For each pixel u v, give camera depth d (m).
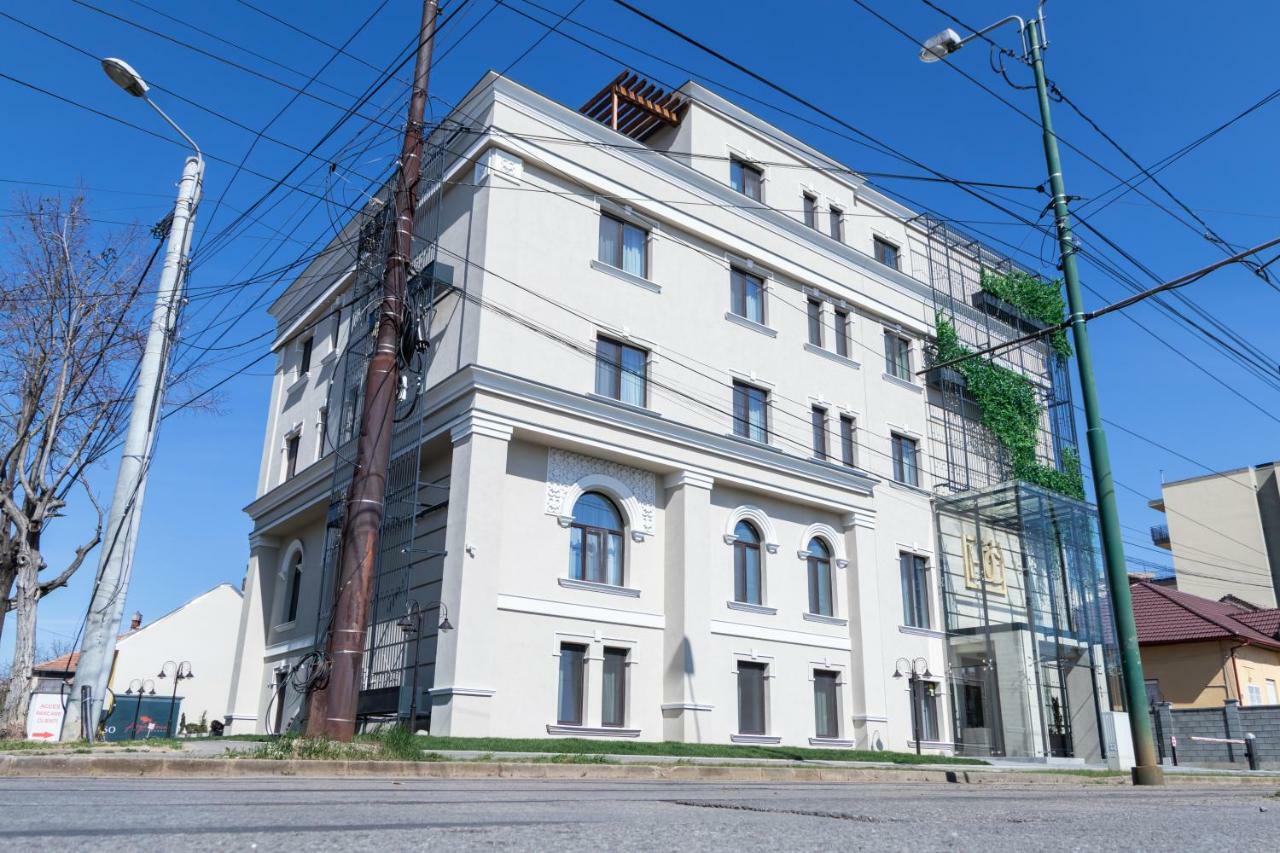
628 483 20.53
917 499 26.48
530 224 20.30
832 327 26.08
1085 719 25.62
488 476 17.89
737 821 4.30
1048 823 4.39
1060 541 26.62
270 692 24.05
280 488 24.56
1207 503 47.06
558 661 18.44
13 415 22.36
